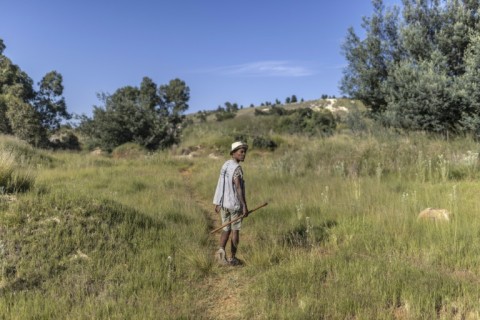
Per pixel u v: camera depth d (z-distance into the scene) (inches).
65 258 213.2
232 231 233.6
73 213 254.7
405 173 431.8
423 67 545.3
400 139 527.2
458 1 560.1
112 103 999.6
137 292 189.0
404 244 232.4
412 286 174.7
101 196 299.3
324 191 377.1
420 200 317.1
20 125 1123.9
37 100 1379.2
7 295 177.2
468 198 315.0
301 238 263.0
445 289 171.6
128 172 591.5
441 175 400.2
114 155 925.2
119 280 199.5
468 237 229.0
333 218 298.5
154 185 477.7
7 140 647.8
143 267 216.8
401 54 616.1
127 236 251.1
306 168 521.7
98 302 175.8
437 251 216.2
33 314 160.2
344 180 424.2
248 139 891.4
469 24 547.8
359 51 632.4
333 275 200.4
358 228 268.2
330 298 171.6
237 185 229.8
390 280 183.2
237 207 231.5
